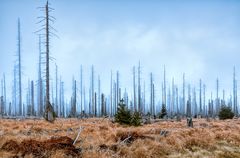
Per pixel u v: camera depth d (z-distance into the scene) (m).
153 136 14.84
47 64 29.56
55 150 10.51
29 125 19.25
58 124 20.88
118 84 68.88
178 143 14.25
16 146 10.51
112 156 11.30
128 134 13.96
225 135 17.73
